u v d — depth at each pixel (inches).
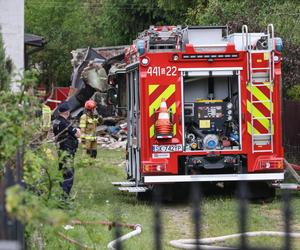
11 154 516.4
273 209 1079.6
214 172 1147.9
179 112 1125.1
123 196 1220.5
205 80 1168.2
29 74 583.8
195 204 335.9
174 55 1127.0
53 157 601.9
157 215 348.5
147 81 1125.1
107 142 2502.5
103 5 4185.5
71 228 668.7
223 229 880.3
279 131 1135.6
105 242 734.5
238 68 1131.3
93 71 2635.3
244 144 1133.1
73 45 4190.5
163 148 1124.5
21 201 373.1
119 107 1360.7
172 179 1117.7
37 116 626.8
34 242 591.8
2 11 1328.7
